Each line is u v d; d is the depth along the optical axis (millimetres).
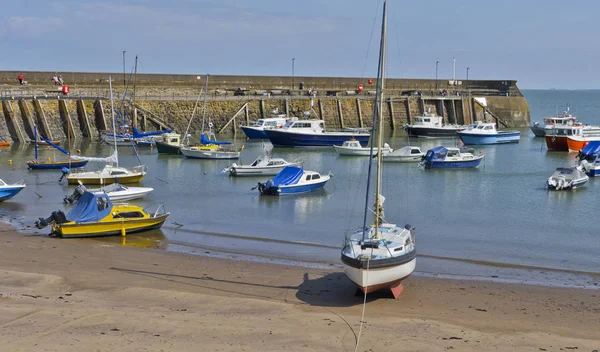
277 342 14320
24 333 14109
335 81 90750
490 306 17891
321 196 37062
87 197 26281
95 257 22141
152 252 23422
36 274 19344
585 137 62844
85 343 13648
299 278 20344
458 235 27594
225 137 72438
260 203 34781
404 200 36125
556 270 22188
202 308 16719
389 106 84000
